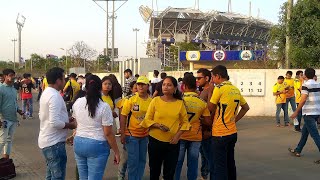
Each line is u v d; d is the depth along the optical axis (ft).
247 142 36.01
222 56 123.03
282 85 45.29
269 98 54.29
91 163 15.78
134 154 20.21
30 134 42.01
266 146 34.12
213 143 19.71
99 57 191.01
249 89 54.39
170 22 278.05
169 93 17.89
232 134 19.42
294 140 36.94
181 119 18.20
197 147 20.49
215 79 20.07
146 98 20.31
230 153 20.15
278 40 65.00
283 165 27.17
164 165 18.34
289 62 61.21
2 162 23.45
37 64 240.94
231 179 20.29
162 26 280.10
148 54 279.69
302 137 29.63
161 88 20.12
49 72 17.21
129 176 20.49
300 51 59.31
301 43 60.80
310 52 59.26
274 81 54.08
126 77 41.68
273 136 39.19
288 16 61.52
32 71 215.31
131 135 20.15
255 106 54.54
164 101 18.04
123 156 21.86
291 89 45.27
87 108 15.65
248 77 54.34
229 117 19.42
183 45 220.23
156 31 284.82
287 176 24.26
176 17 274.16
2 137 24.85
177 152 18.28
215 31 288.71
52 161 17.16
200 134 20.48
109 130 15.72
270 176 24.29
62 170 17.67
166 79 17.90
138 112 19.94
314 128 28.60
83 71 123.95
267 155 30.48
